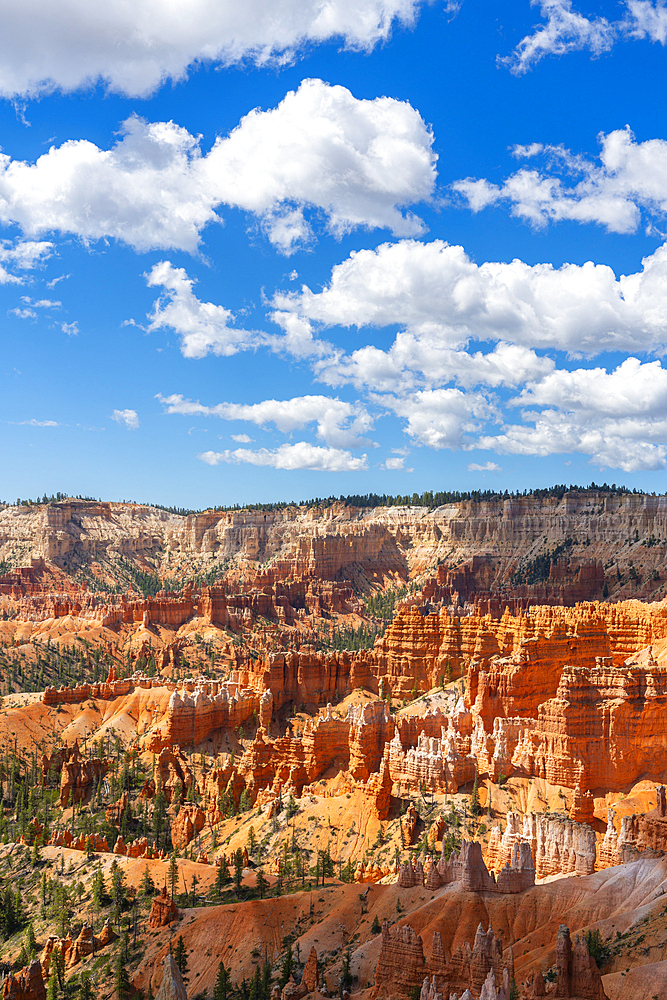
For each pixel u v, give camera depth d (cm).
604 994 8244
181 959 11912
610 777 14875
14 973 12619
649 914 9325
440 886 11225
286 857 14925
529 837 12362
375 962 10238
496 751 15412
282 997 10194
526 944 9644
